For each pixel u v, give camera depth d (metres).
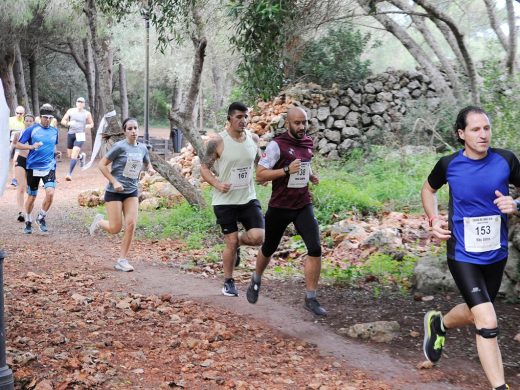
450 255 4.47
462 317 4.67
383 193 12.67
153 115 48.66
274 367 5.11
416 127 16.20
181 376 4.77
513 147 10.39
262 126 16.06
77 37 25.59
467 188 4.35
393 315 6.52
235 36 9.59
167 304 6.91
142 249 10.44
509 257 6.79
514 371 5.05
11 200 15.88
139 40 27.86
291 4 9.10
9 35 24.86
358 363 5.28
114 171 8.45
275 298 7.32
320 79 17.20
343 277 7.88
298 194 6.26
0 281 4.11
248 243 6.84
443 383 4.85
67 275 8.08
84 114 20.17
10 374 4.12
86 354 5.06
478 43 18.12
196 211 12.22
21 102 29.17
